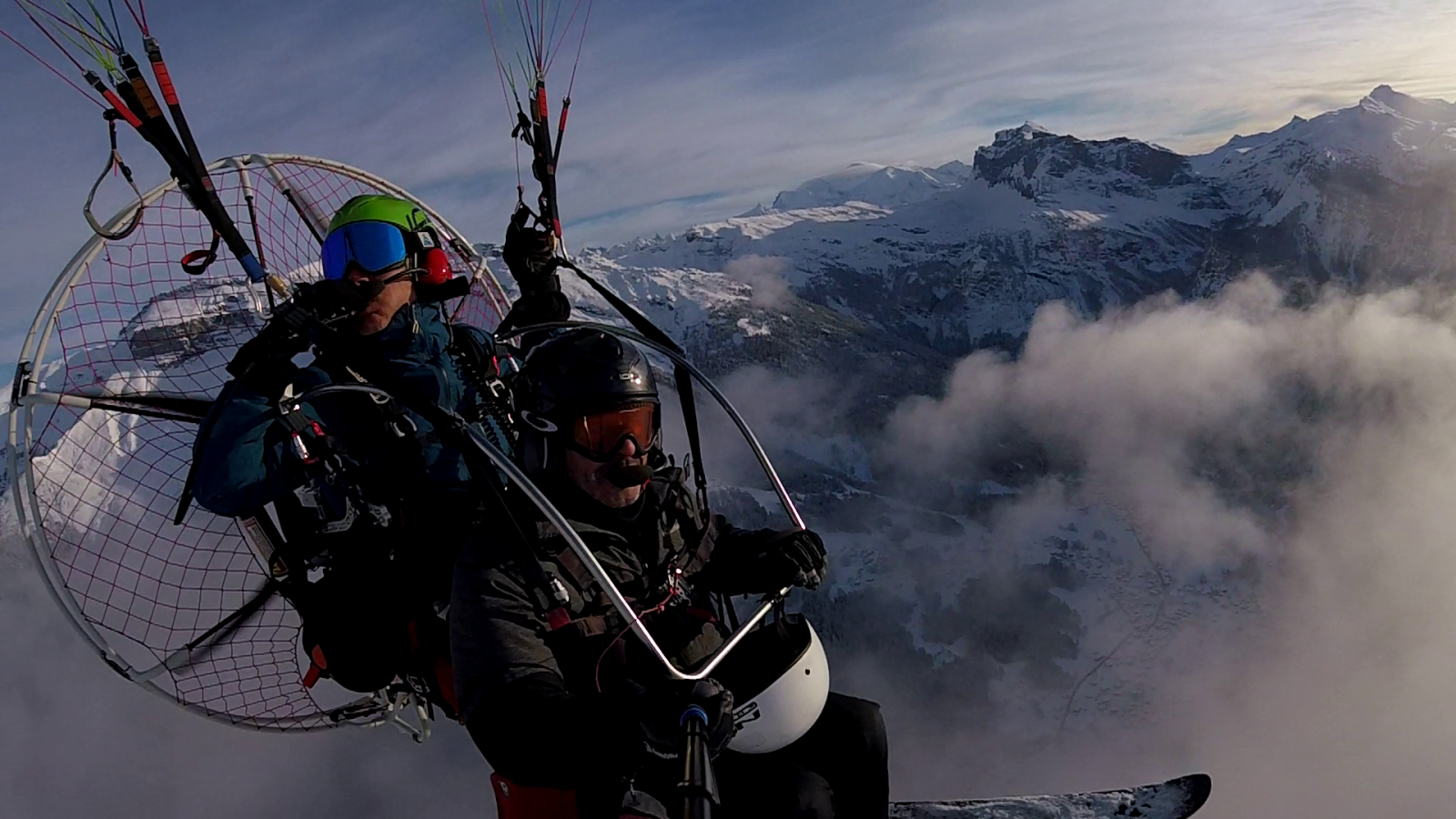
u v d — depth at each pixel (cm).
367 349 263
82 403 308
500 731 219
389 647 288
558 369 259
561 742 215
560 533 245
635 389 257
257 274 320
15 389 303
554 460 265
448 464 306
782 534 288
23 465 300
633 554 267
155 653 322
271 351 287
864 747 274
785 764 253
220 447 280
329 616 289
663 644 260
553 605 238
